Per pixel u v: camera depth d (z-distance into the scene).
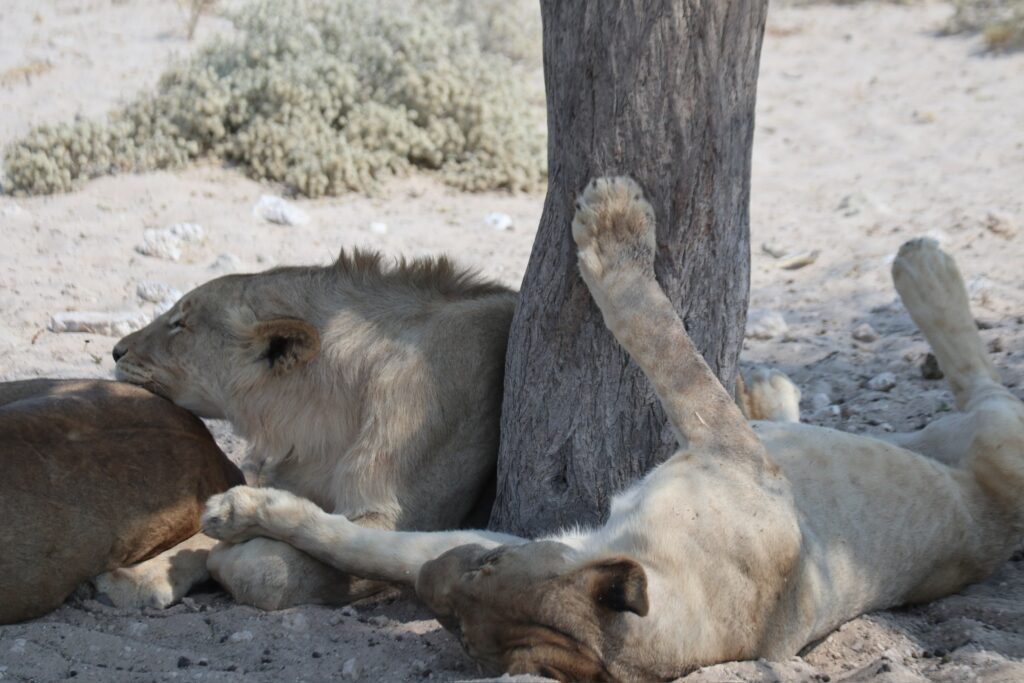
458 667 7.89
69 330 14.11
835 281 16.75
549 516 8.87
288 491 9.66
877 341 14.71
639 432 8.73
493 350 9.52
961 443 9.64
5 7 30.33
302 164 19.19
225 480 9.57
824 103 26.25
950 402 12.57
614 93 8.23
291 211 17.97
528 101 23.44
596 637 7.13
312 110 20.11
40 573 8.34
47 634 8.12
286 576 8.73
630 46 8.13
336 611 8.82
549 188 8.80
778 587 7.79
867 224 18.88
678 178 8.32
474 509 9.83
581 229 8.34
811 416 12.41
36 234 16.94
